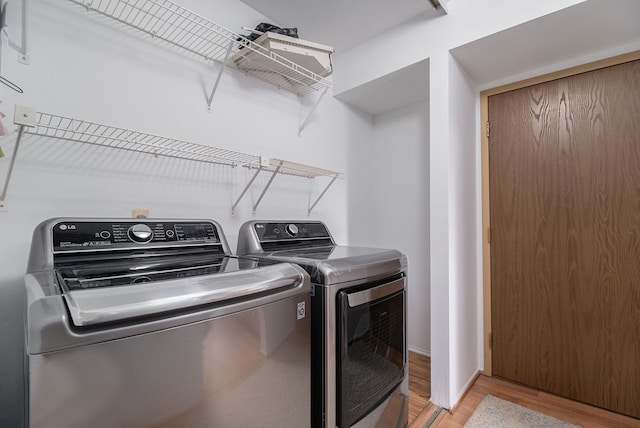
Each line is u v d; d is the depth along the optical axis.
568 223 1.90
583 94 1.86
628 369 1.70
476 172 2.25
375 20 1.96
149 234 1.19
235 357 0.81
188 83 1.50
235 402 0.81
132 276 0.85
